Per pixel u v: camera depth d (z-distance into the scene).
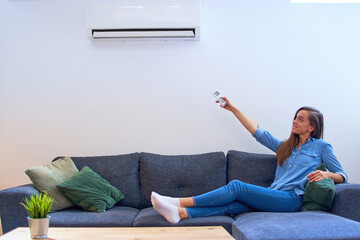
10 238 1.62
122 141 3.20
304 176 2.56
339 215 2.18
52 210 2.49
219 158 2.87
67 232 1.72
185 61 3.24
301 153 2.67
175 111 3.21
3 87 3.22
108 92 3.22
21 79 3.23
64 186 2.53
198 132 3.21
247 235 1.83
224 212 2.37
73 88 3.23
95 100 3.22
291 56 3.26
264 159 2.86
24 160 3.19
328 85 3.25
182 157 2.91
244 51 3.26
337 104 3.24
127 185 2.80
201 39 3.26
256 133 2.89
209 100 3.22
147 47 3.25
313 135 2.72
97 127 3.21
